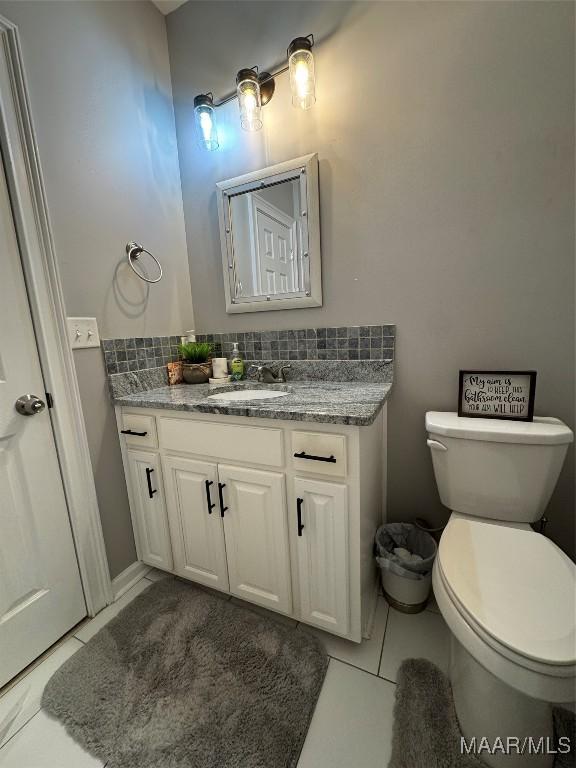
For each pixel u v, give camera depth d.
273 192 1.40
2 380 0.98
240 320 1.58
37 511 1.07
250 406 1.00
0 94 0.93
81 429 1.17
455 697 0.86
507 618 0.67
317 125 1.29
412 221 1.20
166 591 1.31
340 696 0.91
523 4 0.98
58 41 1.07
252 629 1.12
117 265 1.30
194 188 1.59
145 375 1.41
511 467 1.01
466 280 1.16
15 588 1.02
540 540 0.89
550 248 1.05
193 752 0.79
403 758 0.77
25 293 1.02
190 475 1.18
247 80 1.25
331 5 1.21
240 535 1.12
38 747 0.83
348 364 1.38
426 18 1.09
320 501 0.96
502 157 1.06
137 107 1.37
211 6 1.41
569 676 0.58
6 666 0.99
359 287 1.32
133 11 1.35
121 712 0.89
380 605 1.22
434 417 1.16
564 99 0.98
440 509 1.34
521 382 1.09
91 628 1.18
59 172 1.08
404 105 1.16
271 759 0.77
